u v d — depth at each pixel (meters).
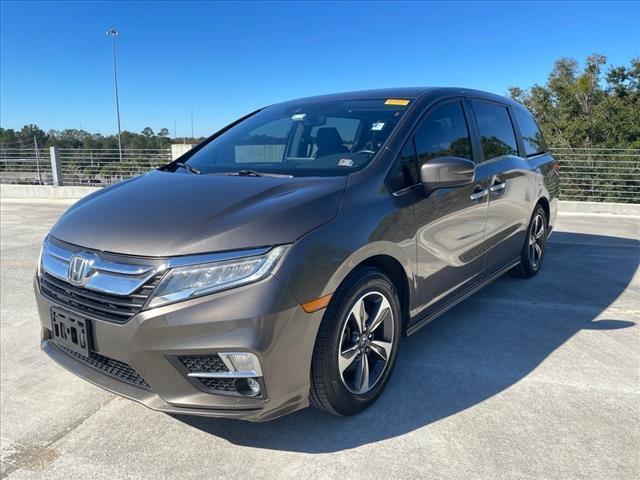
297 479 2.18
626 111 25.72
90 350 2.29
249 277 2.09
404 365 3.18
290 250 2.16
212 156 3.47
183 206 2.43
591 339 3.56
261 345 2.07
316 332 2.25
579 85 28.52
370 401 2.67
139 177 3.24
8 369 3.32
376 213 2.58
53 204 13.45
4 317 4.30
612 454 2.28
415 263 2.88
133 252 2.16
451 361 3.23
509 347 3.44
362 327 2.55
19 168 15.52
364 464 2.26
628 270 5.41
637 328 3.77
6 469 2.32
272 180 2.71
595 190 11.66
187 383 2.16
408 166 2.95
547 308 4.20
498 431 2.47
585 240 7.25
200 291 2.07
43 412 2.79
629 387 2.88
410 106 3.25
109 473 2.27
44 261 2.55
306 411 2.71
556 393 2.82
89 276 2.24
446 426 2.53
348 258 2.35
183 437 2.52
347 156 2.93
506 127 4.42
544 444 2.36
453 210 3.24
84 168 15.19
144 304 2.10
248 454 2.36
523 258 4.79
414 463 2.26
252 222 2.20
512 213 4.22
